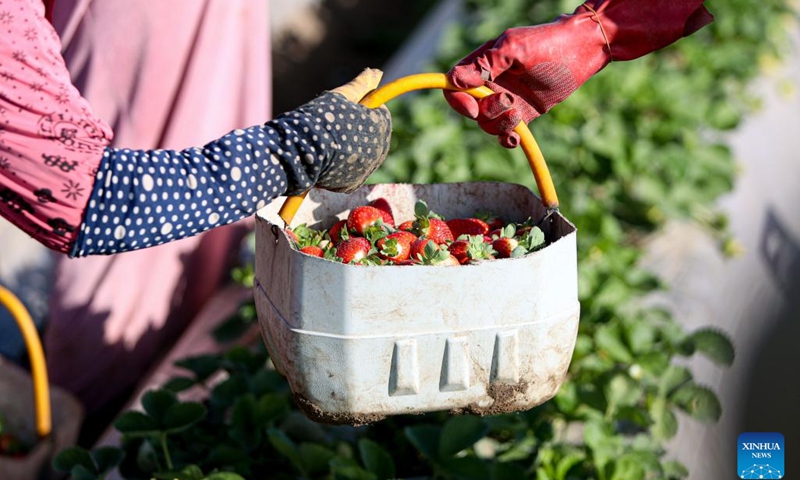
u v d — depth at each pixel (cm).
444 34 564
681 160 398
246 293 361
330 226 194
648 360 268
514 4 577
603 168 401
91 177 147
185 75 313
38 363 281
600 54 179
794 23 624
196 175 148
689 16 181
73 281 322
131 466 252
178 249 340
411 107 447
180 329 356
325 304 154
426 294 154
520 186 195
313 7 841
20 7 149
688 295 333
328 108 153
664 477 238
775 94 528
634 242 378
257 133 150
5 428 303
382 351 155
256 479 242
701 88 484
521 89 179
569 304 166
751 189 425
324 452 227
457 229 189
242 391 260
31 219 150
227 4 317
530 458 245
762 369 336
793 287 402
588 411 260
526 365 162
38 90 147
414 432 231
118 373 336
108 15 301
